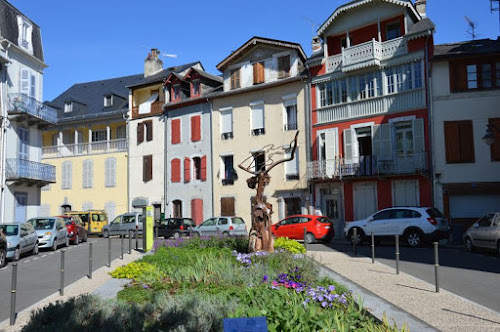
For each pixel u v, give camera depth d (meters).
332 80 28.58
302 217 24.05
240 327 3.55
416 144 25.05
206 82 36.00
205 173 34.22
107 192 39.28
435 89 24.80
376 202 26.39
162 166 36.78
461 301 8.41
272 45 31.33
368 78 27.22
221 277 8.95
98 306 6.68
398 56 25.92
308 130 29.39
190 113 35.53
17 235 18.42
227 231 28.47
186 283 8.77
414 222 20.39
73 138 42.47
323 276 9.91
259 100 31.91
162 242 19.27
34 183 28.31
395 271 12.30
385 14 26.75
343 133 27.64
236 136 32.78
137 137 38.22
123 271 11.37
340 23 28.45
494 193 23.38
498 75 24.03
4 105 26.53
